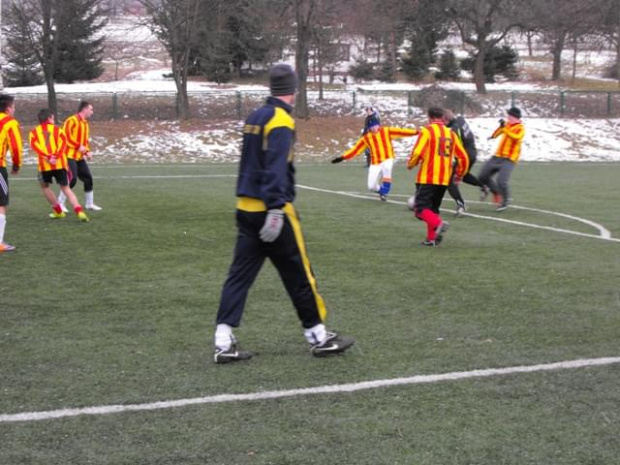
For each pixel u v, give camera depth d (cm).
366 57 5684
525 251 1005
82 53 4725
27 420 441
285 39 4097
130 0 5156
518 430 429
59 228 1187
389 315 680
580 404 468
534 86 5044
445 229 1030
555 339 605
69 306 708
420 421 441
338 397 480
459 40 7219
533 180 2153
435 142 1016
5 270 870
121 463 388
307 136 3416
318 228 1201
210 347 586
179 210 1401
